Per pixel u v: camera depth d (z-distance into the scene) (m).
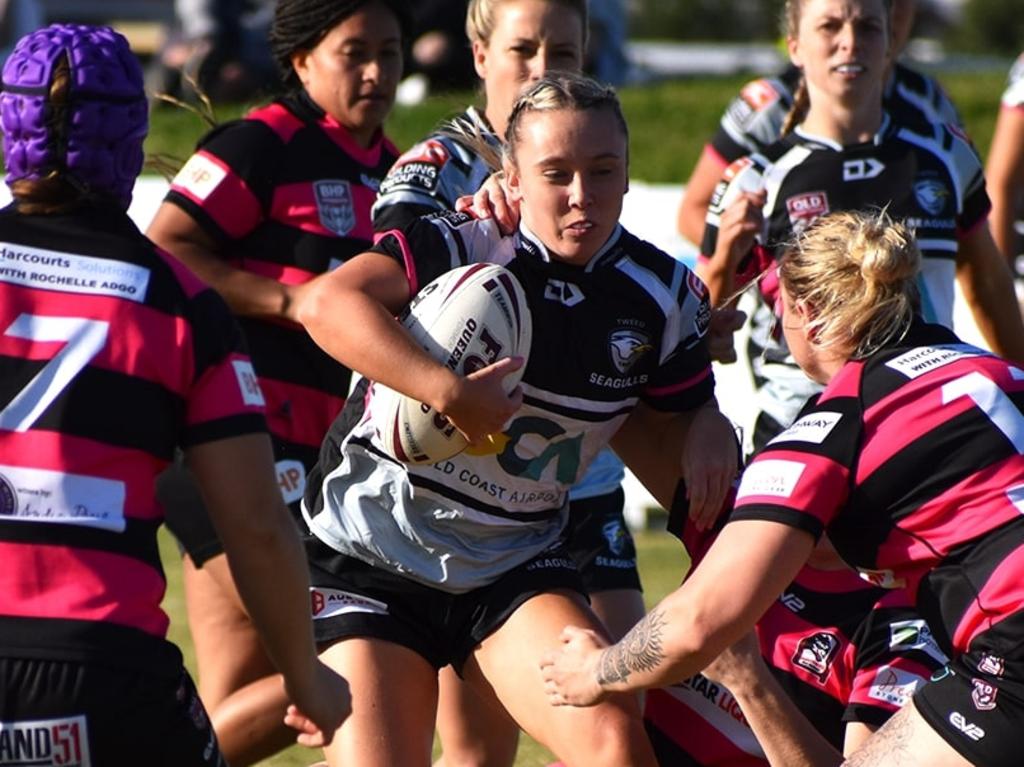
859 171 18.42
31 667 9.48
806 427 11.45
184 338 9.95
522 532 13.39
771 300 17.89
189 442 10.04
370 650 13.01
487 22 15.83
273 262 17.58
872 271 11.62
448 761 15.01
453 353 12.17
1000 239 23.36
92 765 9.57
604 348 12.77
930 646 13.23
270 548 10.13
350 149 17.89
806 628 13.55
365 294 12.38
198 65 56.00
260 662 16.88
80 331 9.83
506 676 12.89
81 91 10.02
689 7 135.75
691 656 11.23
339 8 17.31
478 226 12.84
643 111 57.78
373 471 13.20
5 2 63.22
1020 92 22.97
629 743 12.29
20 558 9.59
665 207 31.47
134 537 9.87
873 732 12.65
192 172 17.38
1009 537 10.95
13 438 9.68
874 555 11.45
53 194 10.14
